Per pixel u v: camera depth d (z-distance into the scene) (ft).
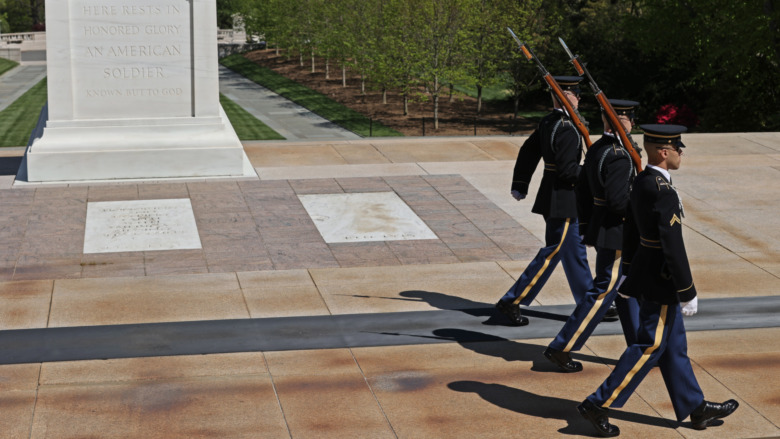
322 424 16.49
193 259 26.14
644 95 133.18
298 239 28.17
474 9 138.00
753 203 33.14
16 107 143.95
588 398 16.29
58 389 17.72
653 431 16.51
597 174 18.40
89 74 34.86
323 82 182.50
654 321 16.03
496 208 32.01
